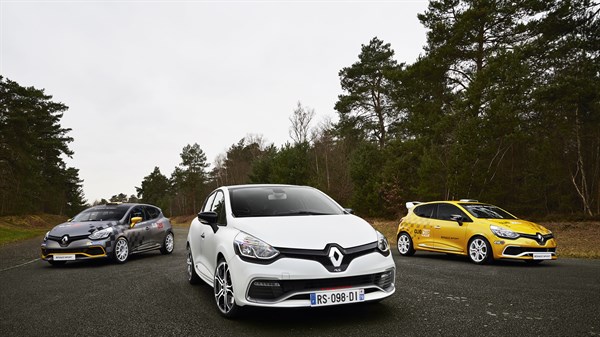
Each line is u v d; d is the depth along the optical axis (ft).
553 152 87.86
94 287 23.70
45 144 190.80
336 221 16.43
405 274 26.08
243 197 19.04
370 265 14.40
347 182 122.83
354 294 14.05
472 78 80.33
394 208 99.60
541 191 89.30
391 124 146.61
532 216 80.64
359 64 141.69
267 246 14.33
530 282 22.56
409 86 94.02
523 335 13.01
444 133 80.94
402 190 98.63
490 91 68.13
